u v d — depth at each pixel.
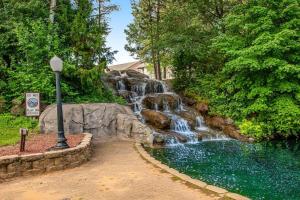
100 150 12.27
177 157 12.16
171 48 21.84
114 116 15.66
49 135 12.76
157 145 14.59
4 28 16.30
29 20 16.58
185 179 7.62
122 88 22.42
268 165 10.93
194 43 21.88
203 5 23.31
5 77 16.44
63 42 17.28
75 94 16.28
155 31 28.56
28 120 14.30
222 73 20.86
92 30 17.70
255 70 17.61
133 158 10.53
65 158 9.09
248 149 13.97
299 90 17.55
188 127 18.00
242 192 8.07
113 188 7.03
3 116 14.52
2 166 7.92
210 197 6.24
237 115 18.55
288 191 8.16
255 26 18.05
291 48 17.70
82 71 16.44
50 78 15.66
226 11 23.53
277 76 17.16
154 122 17.03
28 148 9.91
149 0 29.73
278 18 18.28
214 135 17.17
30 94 13.53
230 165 10.90
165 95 20.80
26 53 15.78
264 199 7.58
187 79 23.33
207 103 20.11
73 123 14.25
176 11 23.36
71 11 18.08
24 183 7.61
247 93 18.56
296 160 11.75
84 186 7.24
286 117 16.83
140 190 6.82
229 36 19.62
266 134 16.97
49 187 7.22
